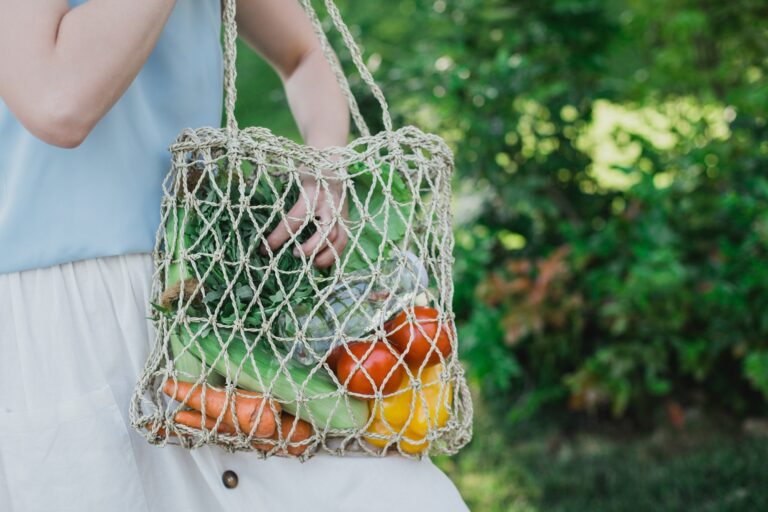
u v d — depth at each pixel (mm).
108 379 1187
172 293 1136
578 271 4199
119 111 1200
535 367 4336
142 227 1202
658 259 3812
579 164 4477
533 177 4266
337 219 1122
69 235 1157
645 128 4742
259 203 1174
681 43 4730
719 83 4738
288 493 1220
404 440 1194
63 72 1019
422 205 1197
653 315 4008
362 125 1445
